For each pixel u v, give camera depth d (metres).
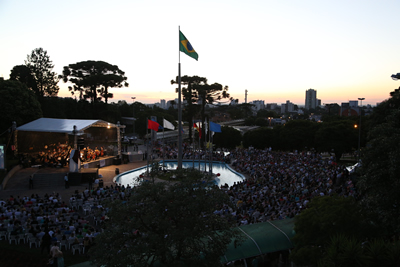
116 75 83.31
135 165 54.44
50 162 46.47
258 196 28.84
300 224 15.66
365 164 16.84
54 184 38.91
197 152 63.03
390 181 15.12
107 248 12.40
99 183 36.56
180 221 12.63
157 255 11.84
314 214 15.60
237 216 22.67
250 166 48.03
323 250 14.53
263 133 74.19
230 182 43.16
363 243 13.85
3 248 19.78
